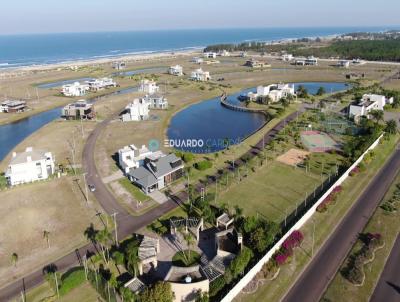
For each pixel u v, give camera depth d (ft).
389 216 261.24
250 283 198.39
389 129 441.27
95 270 206.08
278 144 408.87
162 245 233.35
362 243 231.09
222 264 204.64
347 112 540.52
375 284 196.85
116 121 522.88
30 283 203.41
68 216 271.28
